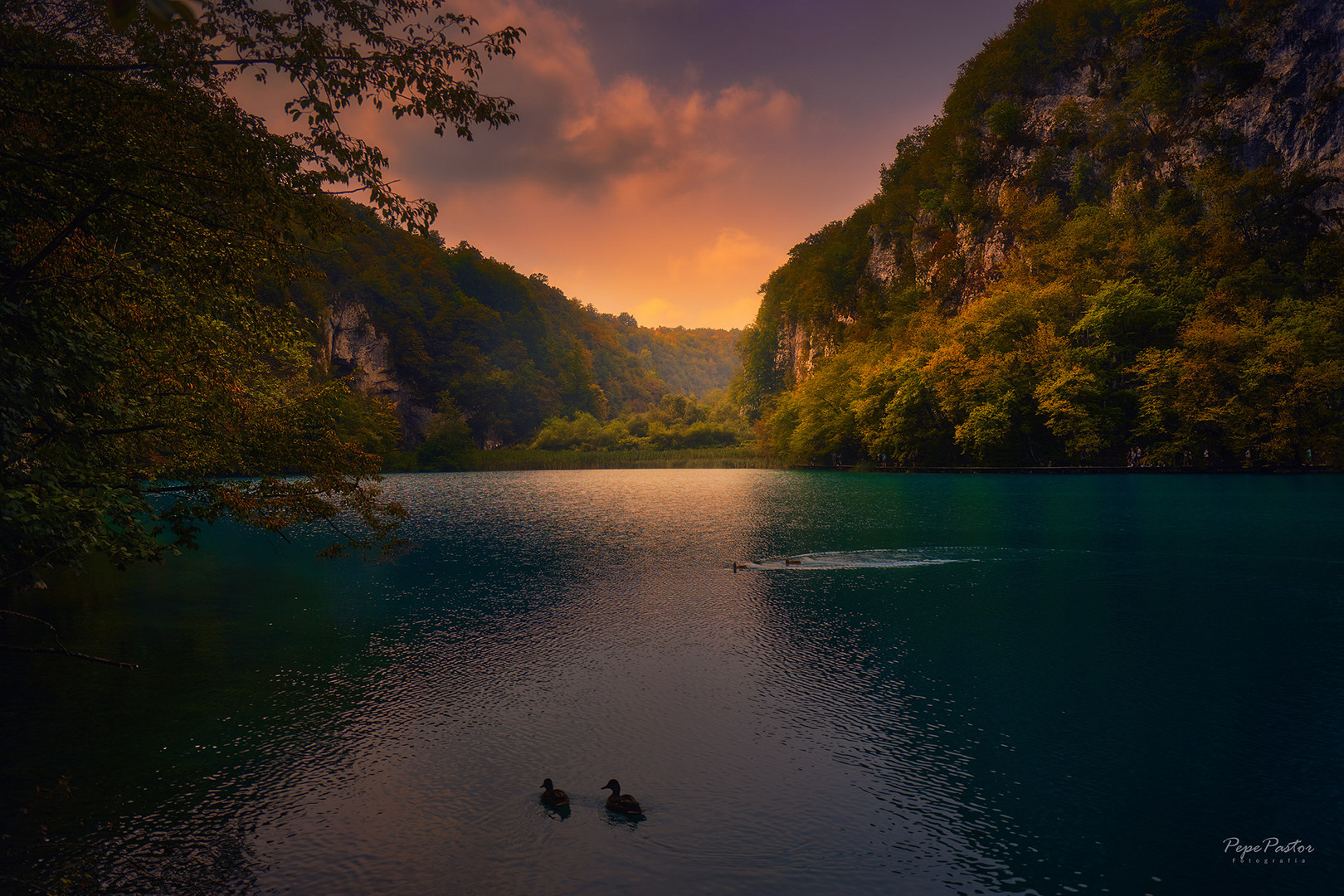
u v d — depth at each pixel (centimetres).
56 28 1063
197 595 2305
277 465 1753
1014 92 11406
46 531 1135
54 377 1139
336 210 1191
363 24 1075
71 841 955
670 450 16062
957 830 982
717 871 896
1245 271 7656
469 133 1130
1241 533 3297
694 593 2302
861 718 1329
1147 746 1208
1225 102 8738
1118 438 7556
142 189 1085
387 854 929
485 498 6359
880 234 14075
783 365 17225
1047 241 9512
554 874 889
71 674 1560
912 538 3325
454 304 19738
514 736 1266
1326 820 996
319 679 1538
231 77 1127
